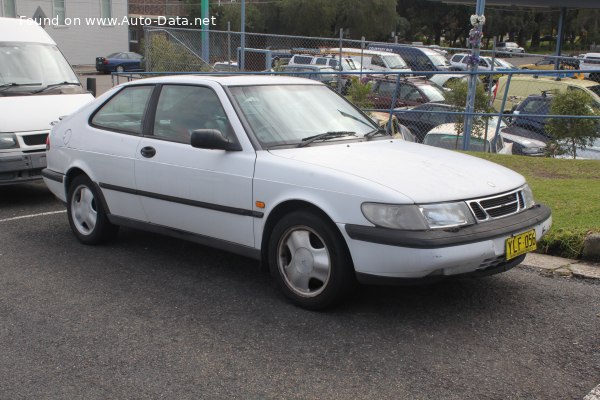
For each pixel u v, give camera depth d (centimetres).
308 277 459
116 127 602
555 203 685
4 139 811
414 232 405
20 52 952
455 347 404
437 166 469
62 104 893
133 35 5003
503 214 449
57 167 659
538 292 497
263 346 410
